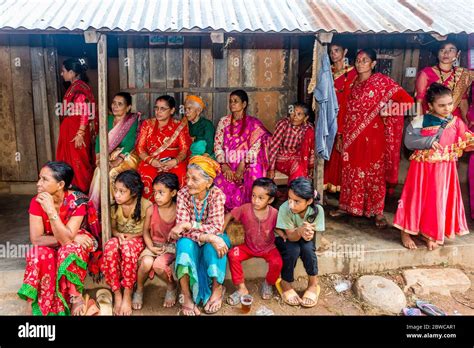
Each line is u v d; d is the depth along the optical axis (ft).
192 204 10.50
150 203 10.85
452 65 13.62
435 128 11.35
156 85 15.70
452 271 11.89
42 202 9.26
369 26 10.26
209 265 9.95
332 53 13.99
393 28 10.21
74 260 9.44
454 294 11.31
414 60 16.83
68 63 14.26
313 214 10.41
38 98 16.03
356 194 13.50
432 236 11.78
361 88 13.08
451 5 12.42
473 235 12.98
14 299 10.34
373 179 13.33
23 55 15.70
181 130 13.03
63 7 10.46
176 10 10.77
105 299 10.46
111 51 20.02
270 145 13.73
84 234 10.09
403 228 12.05
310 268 10.52
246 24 10.02
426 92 12.27
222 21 10.07
